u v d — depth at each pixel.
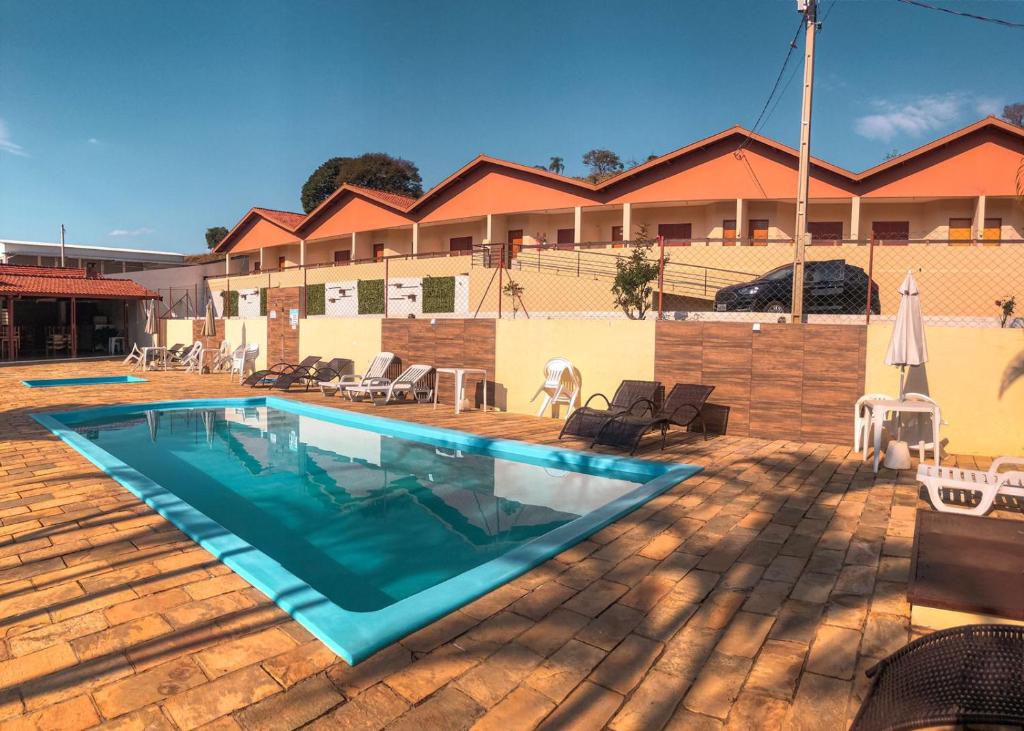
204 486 7.25
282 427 11.08
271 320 18.78
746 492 6.18
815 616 3.51
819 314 13.38
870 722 2.00
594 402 10.75
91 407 12.01
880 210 21.45
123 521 5.06
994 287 16.17
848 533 4.94
